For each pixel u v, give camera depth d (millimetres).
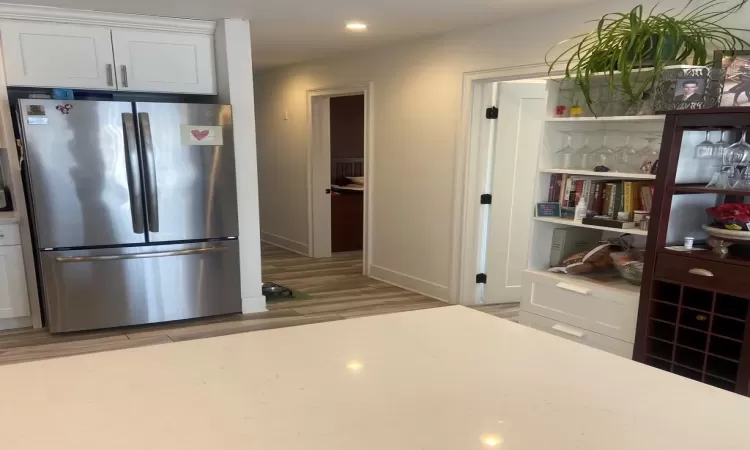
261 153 7195
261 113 7070
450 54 4184
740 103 2428
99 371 1104
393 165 4969
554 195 3295
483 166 4246
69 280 3510
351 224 6602
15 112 3533
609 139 3176
